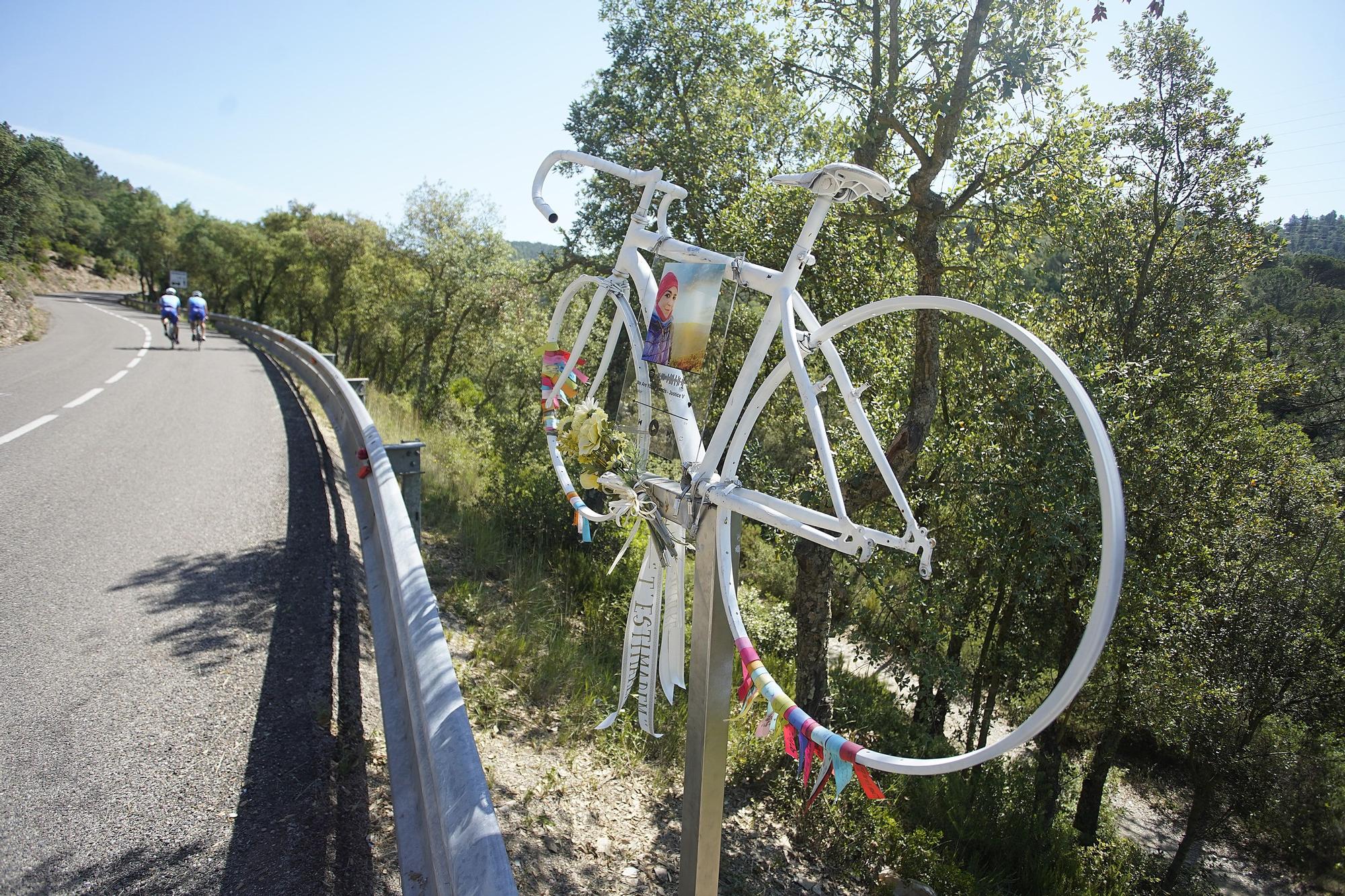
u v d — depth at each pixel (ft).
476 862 4.82
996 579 32.76
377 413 38.04
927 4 23.70
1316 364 73.51
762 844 16.52
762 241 28.76
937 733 40.16
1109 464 3.62
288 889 7.30
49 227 126.21
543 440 41.47
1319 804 43.57
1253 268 46.32
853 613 34.60
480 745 13.21
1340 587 44.29
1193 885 43.19
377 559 11.84
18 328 68.95
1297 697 40.70
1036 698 42.65
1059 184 23.50
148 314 138.51
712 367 6.56
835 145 25.90
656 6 41.65
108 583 14.35
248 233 164.35
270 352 68.03
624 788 13.82
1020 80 21.39
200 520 18.65
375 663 12.41
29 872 7.16
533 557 25.12
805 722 4.82
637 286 7.81
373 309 102.73
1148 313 45.09
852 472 25.21
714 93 39.60
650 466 7.32
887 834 18.43
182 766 9.01
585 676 16.84
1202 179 43.19
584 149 45.80
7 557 15.26
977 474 28.63
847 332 27.78
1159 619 36.35
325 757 9.45
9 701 10.12
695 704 6.53
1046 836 29.63
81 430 28.02
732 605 5.95
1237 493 44.73
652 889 11.22
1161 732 39.40
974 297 28.55
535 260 64.49
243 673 11.33
